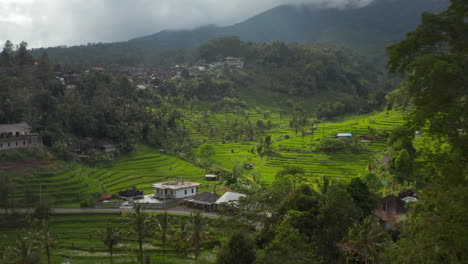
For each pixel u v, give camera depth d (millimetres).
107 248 77500
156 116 182500
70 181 111938
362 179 91125
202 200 100938
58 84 175625
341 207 54344
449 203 26016
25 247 64938
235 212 78125
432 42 28828
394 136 30422
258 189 109312
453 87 26031
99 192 111688
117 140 156250
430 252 26656
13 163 114688
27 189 102125
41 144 131125
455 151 27234
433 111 27125
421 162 31578
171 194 108438
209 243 76250
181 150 167375
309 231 55406
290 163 148000
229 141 194250
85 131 150875
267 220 67688
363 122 198250
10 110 137750
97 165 134500
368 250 51031
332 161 145750
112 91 193125
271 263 42312
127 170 136125
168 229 72312
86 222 91312
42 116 145500
